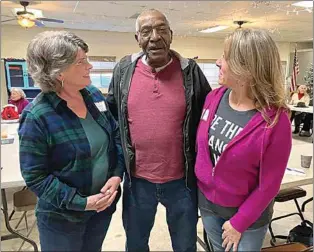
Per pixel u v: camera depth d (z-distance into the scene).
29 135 1.20
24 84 6.30
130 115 1.57
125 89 1.58
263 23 6.71
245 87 1.23
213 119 1.35
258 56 1.15
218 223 1.42
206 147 1.36
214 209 1.39
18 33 7.57
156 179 1.58
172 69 1.56
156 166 1.57
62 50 1.18
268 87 1.19
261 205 1.25
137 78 1.58
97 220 1.50
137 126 1.55
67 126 1.26
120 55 8.80
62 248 1.38
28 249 2.38
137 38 1.55
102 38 8.53
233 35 1.21
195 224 1.68
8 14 5.98
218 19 6.29
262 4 4.87
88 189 1.34
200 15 5.82
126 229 1.75
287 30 7.86
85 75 1.28
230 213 1.34
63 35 1.21
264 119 1.18
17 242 2.48
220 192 1.33
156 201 1.66
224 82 1.27
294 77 5.81
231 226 1.29
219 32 8.39
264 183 1.23
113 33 8.62
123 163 1.58
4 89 6.17
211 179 1.34
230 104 1.31
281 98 1.20
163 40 1.48
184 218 1.65
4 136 2.98
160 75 1.54
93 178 1.35
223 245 1.35
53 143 1.24
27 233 2.59
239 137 1.22
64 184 1.27
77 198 1.28
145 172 1.59
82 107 1.34
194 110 1.54
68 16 6.08
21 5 4.86
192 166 1.57
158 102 1.53
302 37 9.38
